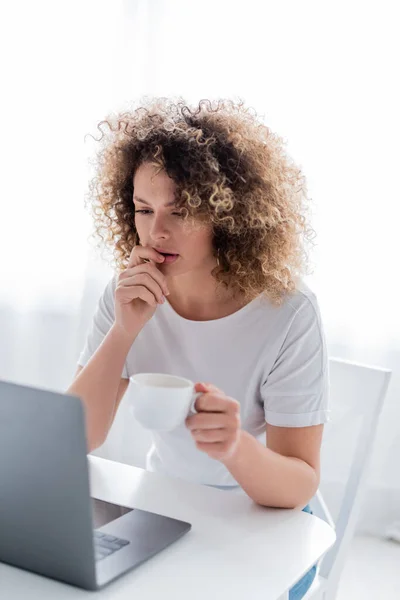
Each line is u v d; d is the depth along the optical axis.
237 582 0.90
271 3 2.61
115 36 2.76
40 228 2.87
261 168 1.33
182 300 1.42
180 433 1.43
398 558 2.55
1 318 2.91
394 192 2.57
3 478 0.84
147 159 1.29
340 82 2.57
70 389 1.36
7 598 0.82
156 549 0.95
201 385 1.03
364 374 1.49
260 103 2.64
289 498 1.15
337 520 1.46
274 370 1.37
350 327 2.64
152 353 1.46
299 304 1.37
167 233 1.30
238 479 1.13
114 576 0.87
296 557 0.98
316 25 2.58
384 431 2.65
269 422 1.35
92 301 2.84
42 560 0.86
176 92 2.72
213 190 1.25
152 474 1.24
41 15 2.81
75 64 2.81
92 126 2.81
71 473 0.79
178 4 2.69
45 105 2.84
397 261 2.59
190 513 1.10
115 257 1.54
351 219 2.60
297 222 1.44
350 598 2.24
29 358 2.92
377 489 2.68
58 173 2.85
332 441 1.50
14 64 2.84
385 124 2.55
